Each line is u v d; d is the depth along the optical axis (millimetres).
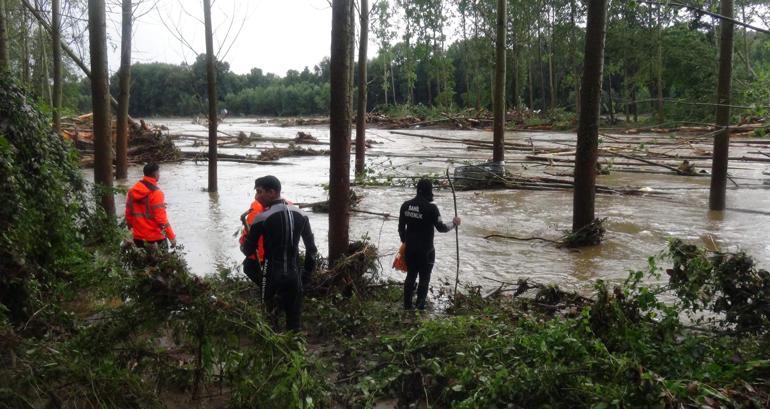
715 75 40844
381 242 10906
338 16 7203
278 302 6125
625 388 3871
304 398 4230
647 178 19125
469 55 70250
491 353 4836
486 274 8789
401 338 5352
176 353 5039
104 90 9789
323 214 13672
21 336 4629
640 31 43906
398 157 27375
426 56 69250
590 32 10195
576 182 10508
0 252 5109
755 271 5125
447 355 5078
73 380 4109
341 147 7398
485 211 13867
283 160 27375
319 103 100625
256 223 5754
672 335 4957
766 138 30391
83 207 7762
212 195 16828
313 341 6016
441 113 58406
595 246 10391
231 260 9523
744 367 4383
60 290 6168
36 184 6285
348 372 5137
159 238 7938
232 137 40625
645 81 47094
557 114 52094
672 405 3646
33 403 3908
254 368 4250
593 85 10188
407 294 7000
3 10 11852
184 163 26281
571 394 4125
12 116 6188
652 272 5641
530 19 53312
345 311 6473
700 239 10766
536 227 12062
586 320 4699
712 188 13508
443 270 9023
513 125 49750
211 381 4785
